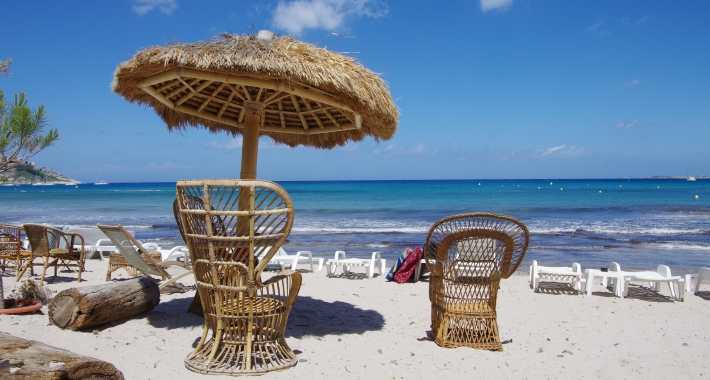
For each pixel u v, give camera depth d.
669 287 7.14
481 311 4.28
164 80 4.24
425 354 4.06
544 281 8.09
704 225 20.38
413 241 15.74
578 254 12.92
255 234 3.50
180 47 4.00
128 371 3.40
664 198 42.28
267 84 4.03
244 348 3.49
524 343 4.51
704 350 4.36
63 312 4.33
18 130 5.34
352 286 7.47
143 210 30.53
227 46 3.97
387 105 4.48
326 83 3.97
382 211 30.09
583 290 7.25
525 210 29.89
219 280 3.40
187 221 3.48
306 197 47.59
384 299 6.50
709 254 12.87
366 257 12.27
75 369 2.49
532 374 3.64
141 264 5.55
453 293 4.66
